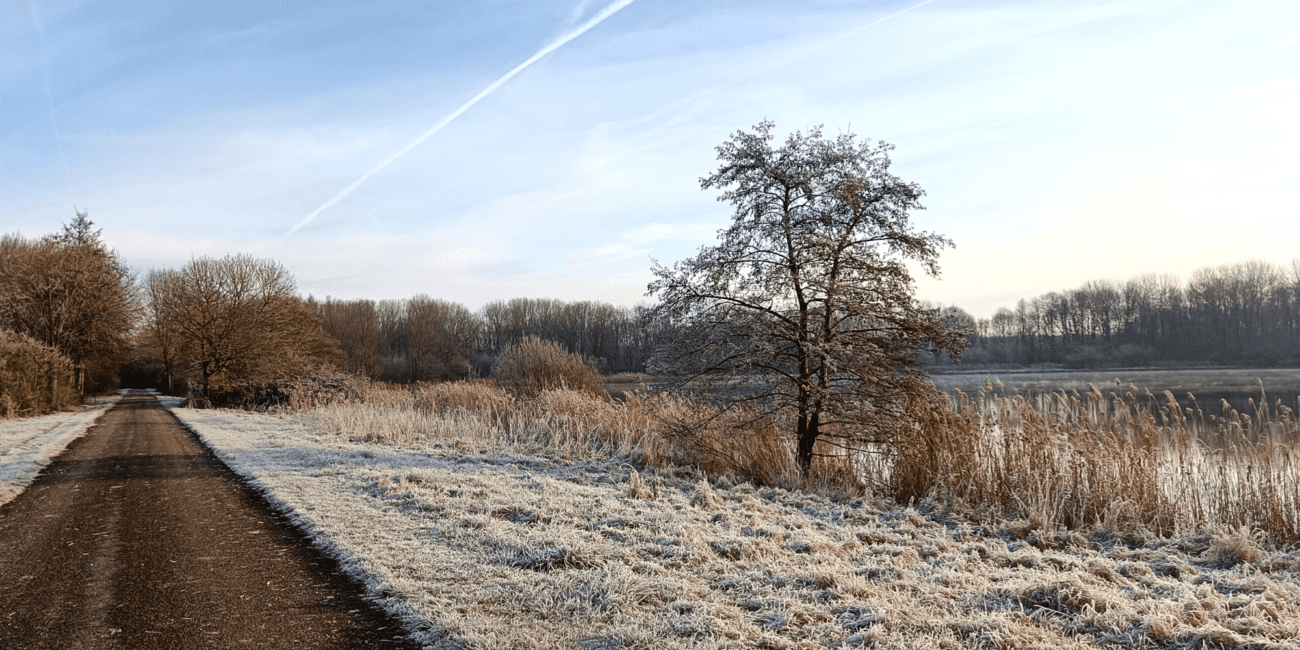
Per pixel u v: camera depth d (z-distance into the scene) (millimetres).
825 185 10578
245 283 41438
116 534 7145
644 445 12938
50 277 37781
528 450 13688
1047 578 5070
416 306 79625
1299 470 7797
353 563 5781
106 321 40406
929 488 9328
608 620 4453
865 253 10594
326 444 14719
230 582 5477
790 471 10453
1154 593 5102
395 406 23641
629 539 6410
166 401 48281
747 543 6137
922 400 10367
